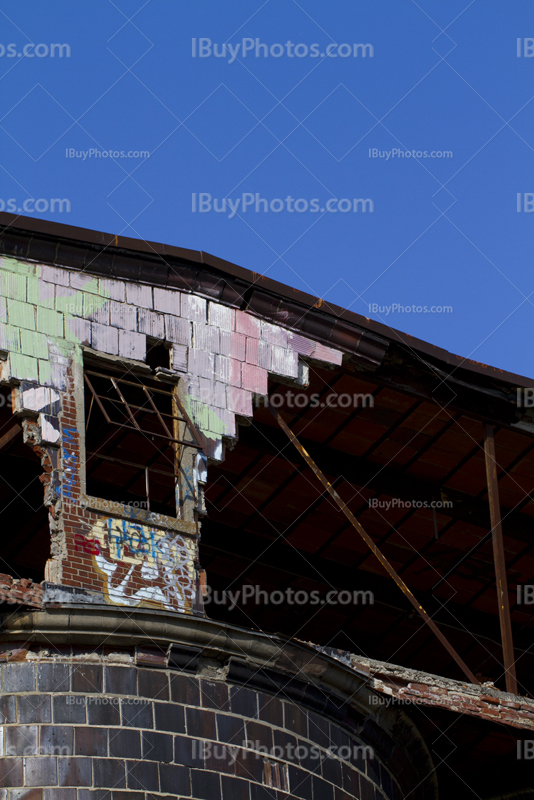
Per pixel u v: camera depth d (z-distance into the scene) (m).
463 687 19.41
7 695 15.95
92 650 16.58
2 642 16.28
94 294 19.22
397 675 18.78
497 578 20.95
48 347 18.45
